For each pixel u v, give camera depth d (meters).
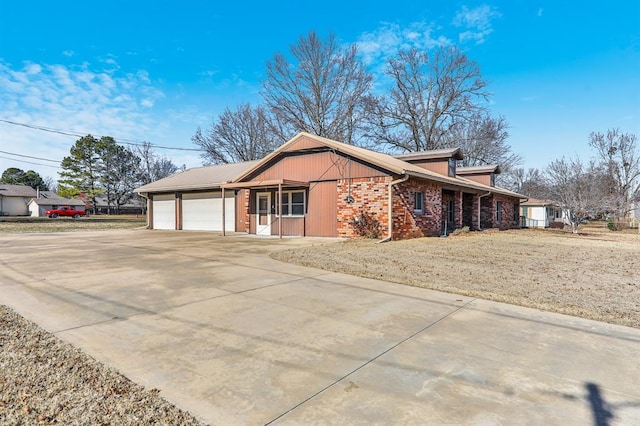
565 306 4.69
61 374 2.75
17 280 6.12
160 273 6.79
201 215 20.00
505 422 2.17
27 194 52.72
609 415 2.25
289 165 15.42
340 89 30.33
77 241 13.32
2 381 2.63
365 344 3.42
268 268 7.35
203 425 2.13
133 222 31.42
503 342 3.49
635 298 5.16
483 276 6.65
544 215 34.47
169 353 3.18
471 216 19.69
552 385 2.64
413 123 31.12
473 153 31.48
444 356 3.16
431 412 2.28
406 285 5.90
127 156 49.12
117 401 2.38
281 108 30.77
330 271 7.02
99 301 4.82
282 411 2.28
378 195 12.84
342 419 2.20
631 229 29.12
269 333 3.69
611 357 3.16
